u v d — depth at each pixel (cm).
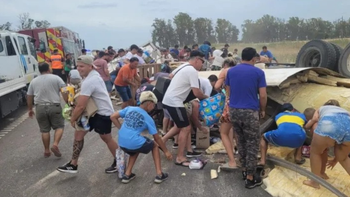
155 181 440
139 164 508
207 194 409
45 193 426
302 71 558
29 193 427
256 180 422
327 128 373
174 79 489
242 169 448
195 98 510
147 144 420
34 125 795
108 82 895
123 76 792
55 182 457
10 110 841
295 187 402
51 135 695
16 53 938
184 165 496
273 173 439
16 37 967
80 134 452
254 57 417
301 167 422
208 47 1521
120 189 430
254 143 414
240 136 434
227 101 467
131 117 420
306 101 518
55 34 1781
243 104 407
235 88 414
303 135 425
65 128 745
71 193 423
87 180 459
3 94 747
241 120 410
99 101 447
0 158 564
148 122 421
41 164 526
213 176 452
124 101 827
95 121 452
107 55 1162
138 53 1053
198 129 554
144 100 425
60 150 591
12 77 919
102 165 510
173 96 479
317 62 740
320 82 563
